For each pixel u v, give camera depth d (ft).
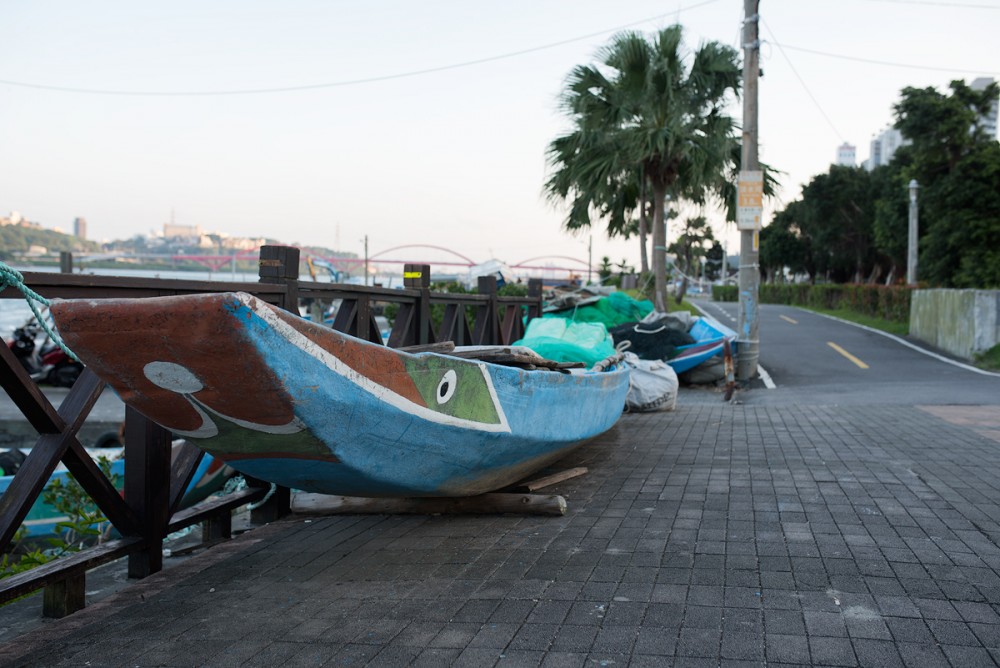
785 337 68.18
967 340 52.85
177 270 309.01
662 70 58.90
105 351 9.91
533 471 18.10
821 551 12.87
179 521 14.56
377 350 11.49
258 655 9.71
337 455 11.86
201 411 10.90
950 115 103.35
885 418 28.99
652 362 34.99
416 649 9.61
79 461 11.71
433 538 14.75
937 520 14.65
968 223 96.27
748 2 44.88
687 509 16.05
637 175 65.10
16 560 18.15
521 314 38.24
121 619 11.26
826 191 177.78
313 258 134.10
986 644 9.13
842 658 8.84
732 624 9.92
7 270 9.55
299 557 14.02
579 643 9.53
